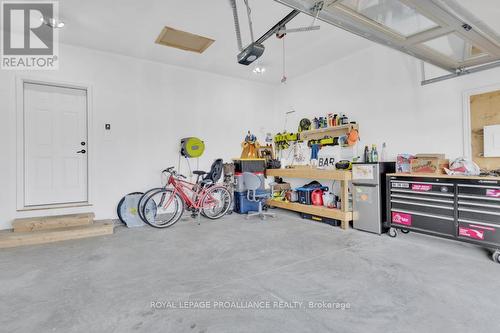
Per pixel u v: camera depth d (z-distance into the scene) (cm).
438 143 357
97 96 431
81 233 362
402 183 338
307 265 259
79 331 163
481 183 274
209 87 543
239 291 210
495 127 306
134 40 401
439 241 331
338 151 475
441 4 191
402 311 180
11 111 374
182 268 256
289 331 161
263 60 485
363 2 192
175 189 434
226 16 337
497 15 278
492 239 267
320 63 502
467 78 331
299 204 467
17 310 186
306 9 198
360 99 449
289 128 599
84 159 436
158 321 172
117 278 235
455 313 177
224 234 372
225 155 564
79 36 387
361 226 384
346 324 167
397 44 257
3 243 322
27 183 397
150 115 477
